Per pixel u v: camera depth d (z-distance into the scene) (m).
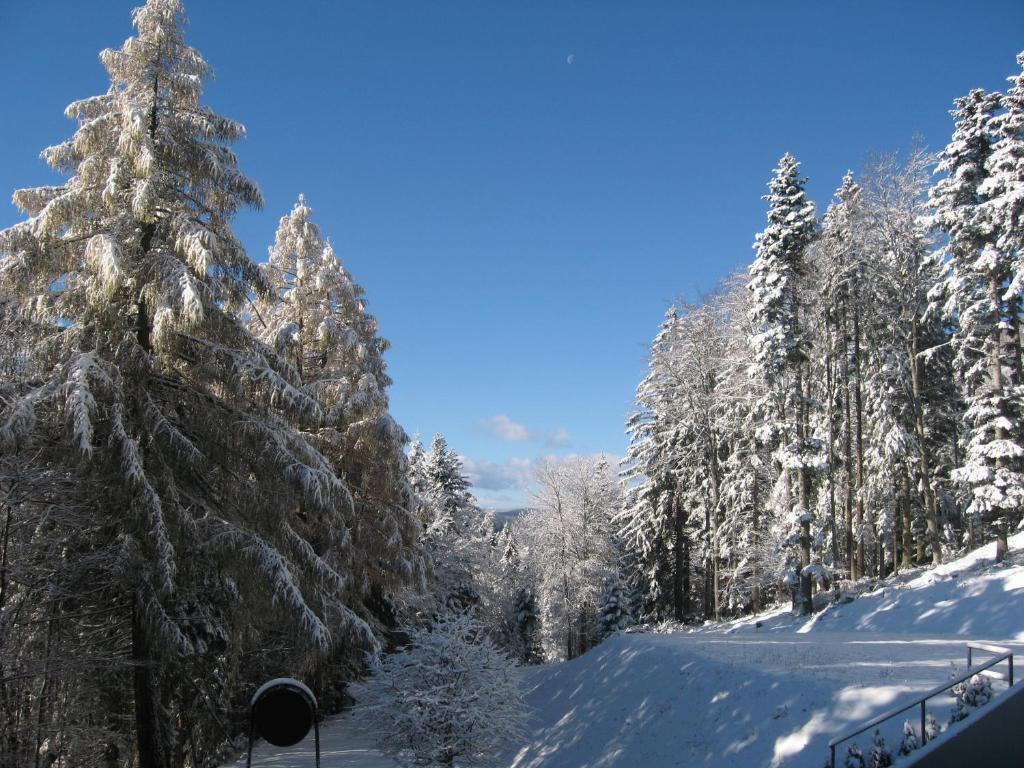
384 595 27.27
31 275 13.57
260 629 16.27
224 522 13.93
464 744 15.54
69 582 13.55
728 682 15.08
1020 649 14.57
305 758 19.39
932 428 35.75
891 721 10.59
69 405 11.61
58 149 14.20
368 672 24.88
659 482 40.91
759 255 28.48
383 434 23.73
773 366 27.17
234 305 15.89
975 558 25.09
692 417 36.50
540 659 54.25
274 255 26.36
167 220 14.52
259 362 14.79
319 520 20.38
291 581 13.54
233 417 14.62
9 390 12.38
